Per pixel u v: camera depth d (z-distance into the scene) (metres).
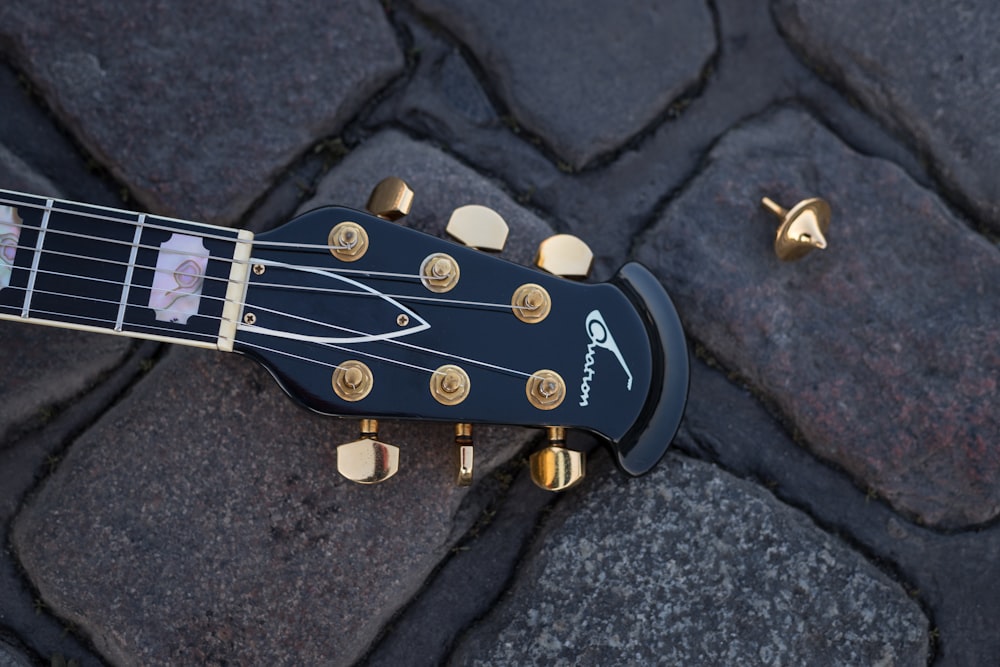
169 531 0.73
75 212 0.66
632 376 0.69
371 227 0.67
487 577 0.76
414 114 0.78
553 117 0.78
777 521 0.75
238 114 0.76
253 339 0.67
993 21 0.78
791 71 0.79
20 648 0.74
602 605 0.74
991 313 0.76
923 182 0.79
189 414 0.74
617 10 0.78
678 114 0.79
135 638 0.73
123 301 0.66
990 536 0.77
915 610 0.75
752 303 0.76
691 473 0.75
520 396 0.67
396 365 0.67
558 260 0.69
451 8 0.78
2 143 0.76
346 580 0.73
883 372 0.76
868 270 0.77
